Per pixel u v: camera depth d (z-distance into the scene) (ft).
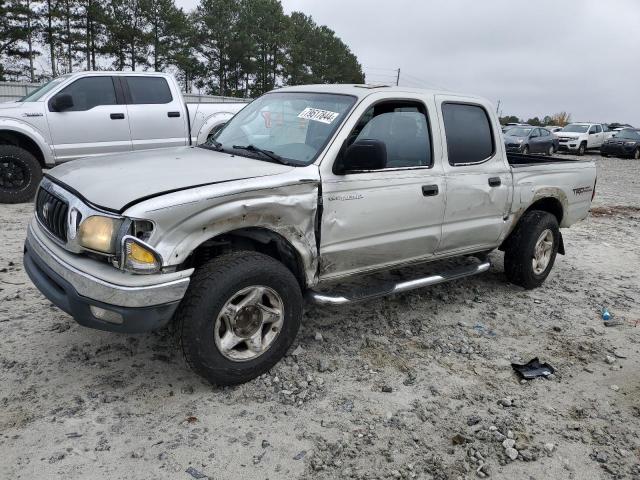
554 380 12.48
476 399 11.51
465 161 15.03
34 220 12.34
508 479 9.19
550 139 86.84
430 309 16.14
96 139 28.48
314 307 15.53
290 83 184.65
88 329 13.32
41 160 28.19
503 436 10.23
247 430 9.98
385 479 8.98
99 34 135.85
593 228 29.99
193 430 9.86
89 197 10.22
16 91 78.84
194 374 11.69
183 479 8.67
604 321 15.98
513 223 17.01
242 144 13.70
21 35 125.70
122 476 8.64
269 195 10.86
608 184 52.42
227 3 158.92
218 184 10.41
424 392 11.64
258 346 11.30
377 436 10.05
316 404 10.93
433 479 9.07
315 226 11.82
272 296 11.34
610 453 10.02
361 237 12.73
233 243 11.82
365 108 12.75
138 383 11.21
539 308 16.79
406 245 13.82
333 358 12.80
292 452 9.46
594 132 96.22
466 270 15.74
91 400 10.55
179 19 141.38
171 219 9.69
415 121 13.94
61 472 8.63
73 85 28.02
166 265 9.75
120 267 9.62
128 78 29.43
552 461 9.69
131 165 11.85
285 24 175.01
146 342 12.85
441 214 14.34
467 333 14.70
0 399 10.41
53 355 12.07
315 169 11.71
